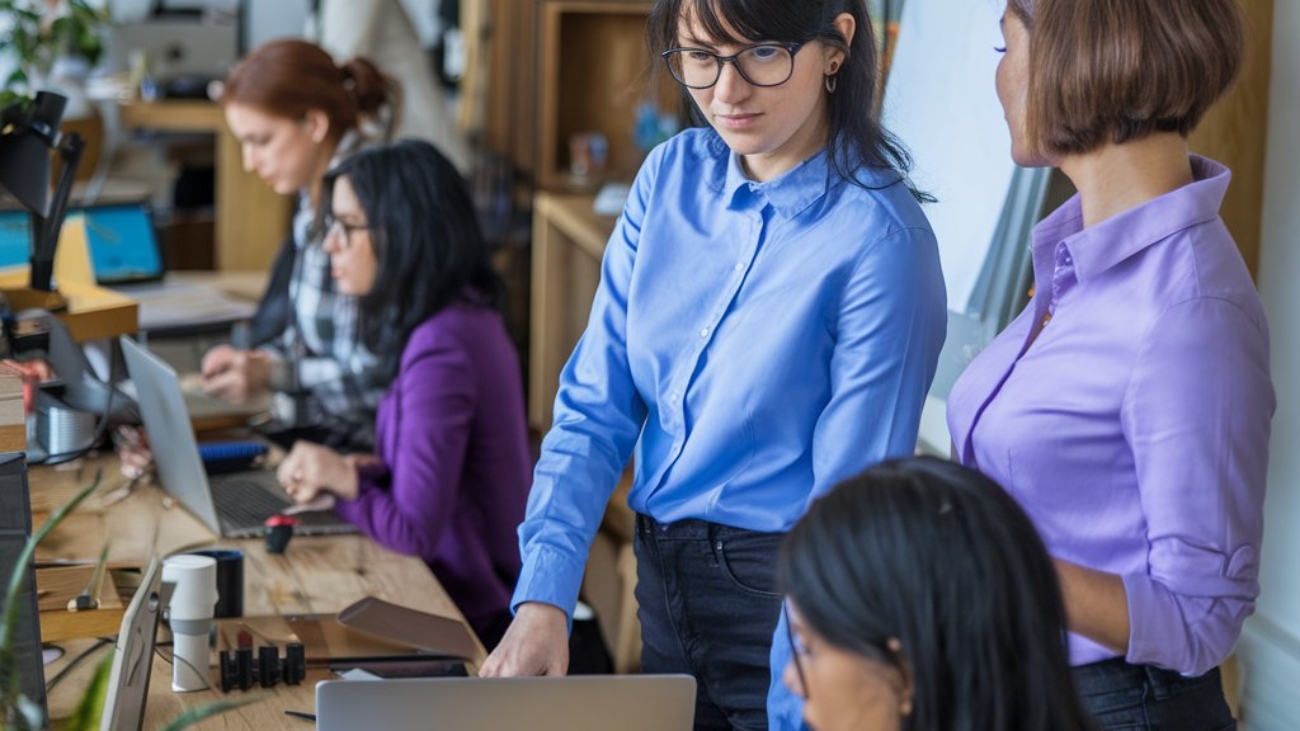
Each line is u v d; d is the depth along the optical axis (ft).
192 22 25.84
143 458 10.16
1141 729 5.51
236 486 10.12
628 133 20.75
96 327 10.61
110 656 4.71
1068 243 5.57
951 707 3.79
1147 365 5.31
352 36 19.63
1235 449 5.19
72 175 10.55
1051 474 5.61
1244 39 5.42
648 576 6.97
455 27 28.73
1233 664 9.07
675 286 6.78
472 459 9.70
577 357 7.15
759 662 6.65
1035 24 5.55
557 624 6.49
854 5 6.32
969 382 6.05
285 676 7.16
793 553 3.98
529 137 20.58
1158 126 5.46
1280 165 8.41
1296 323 8.48
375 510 9.23
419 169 9.71
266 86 11.48
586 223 14.97
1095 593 5.14
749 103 6.18
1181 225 5.39
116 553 8.71
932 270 6.40
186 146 25.48
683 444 6.74
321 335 11.55
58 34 15.12
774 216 6.54
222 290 16.70
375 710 5.14
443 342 9.55
